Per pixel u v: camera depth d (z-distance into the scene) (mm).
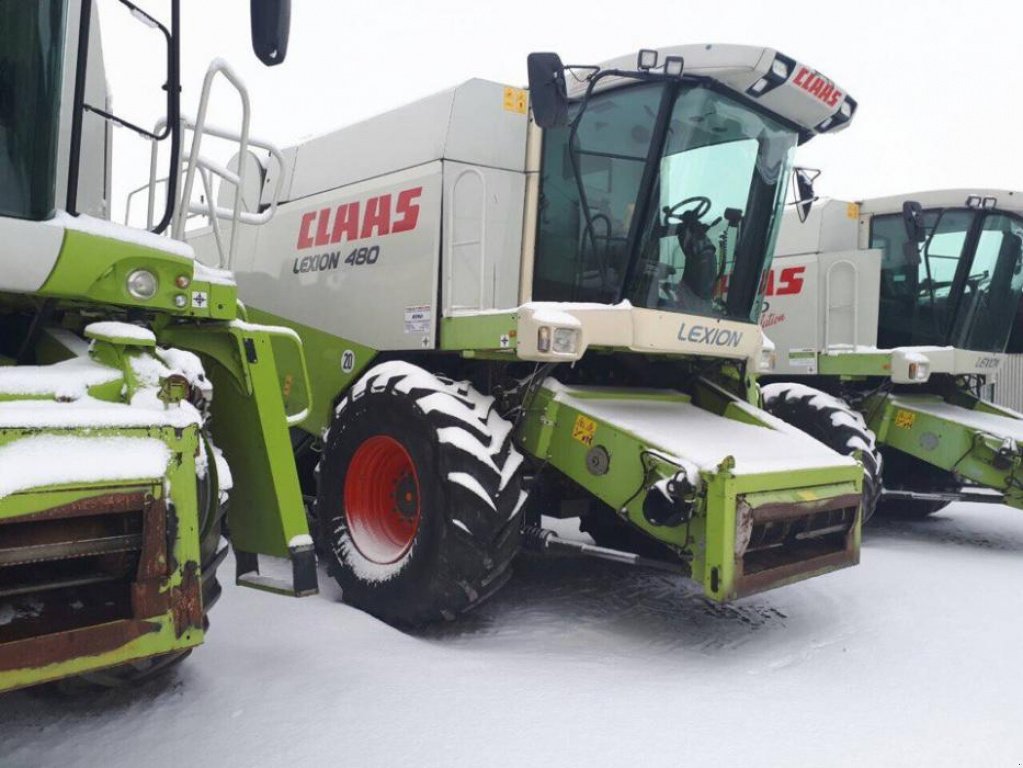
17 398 2111
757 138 4273
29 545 1907
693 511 3379
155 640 2072
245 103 3211
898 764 2459
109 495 1995
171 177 2658
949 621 4043
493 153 4297
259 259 5496
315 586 2889
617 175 4020
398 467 4023
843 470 3973
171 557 2107
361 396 4043
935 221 6766
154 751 2303
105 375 2295
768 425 4332
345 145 4898
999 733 2713
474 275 4242
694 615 4051
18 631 1912
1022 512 7801
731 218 4309
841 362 6684
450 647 3445
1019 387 13828
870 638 3748
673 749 2490
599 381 4766
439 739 2467
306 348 5008
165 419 2158
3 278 2154
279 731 2449
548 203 4320
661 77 3781
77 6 2527
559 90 3572
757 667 3320
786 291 7203
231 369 2922
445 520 3531
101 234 2318
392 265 4457
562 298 4293
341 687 2771
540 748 2453
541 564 5023
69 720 2463
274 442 2910
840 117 4387
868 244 7125
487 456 3555
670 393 4629
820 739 2607
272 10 2641
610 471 3666
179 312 2641
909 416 6504
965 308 6809
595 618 3961
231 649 3039
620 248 4023
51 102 2189
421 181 4285
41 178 2193
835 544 4090
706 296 4316
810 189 4918
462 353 4020
